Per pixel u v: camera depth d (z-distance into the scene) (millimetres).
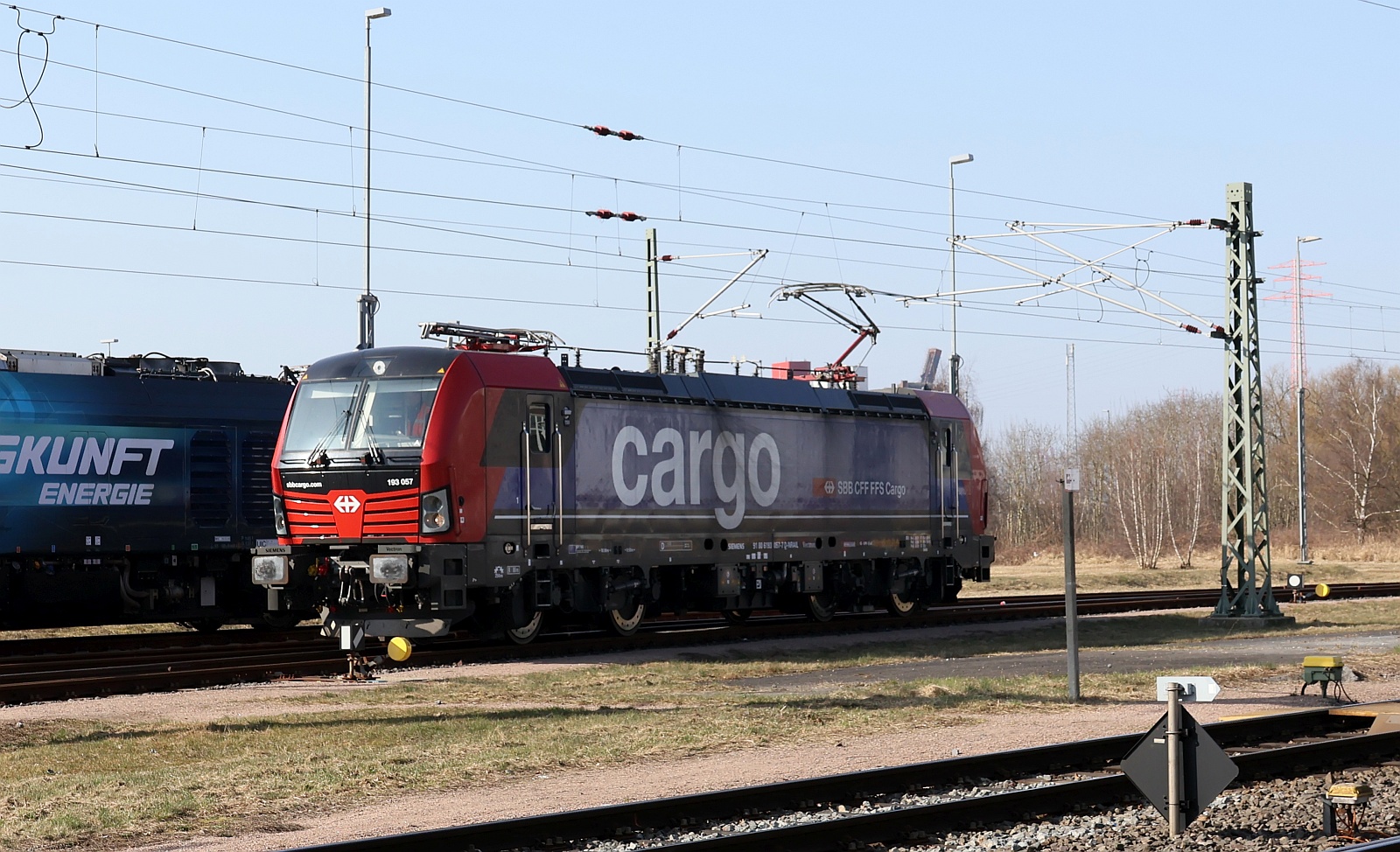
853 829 10633
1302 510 62469
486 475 22953
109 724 16453
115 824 11117
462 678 20812
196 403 27578
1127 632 29281
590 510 24797
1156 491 83250
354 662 21156
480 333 24688
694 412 26922
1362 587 42094
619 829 10852
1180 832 10664
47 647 26234
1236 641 27281
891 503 31141
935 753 14211
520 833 10391
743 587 27922
